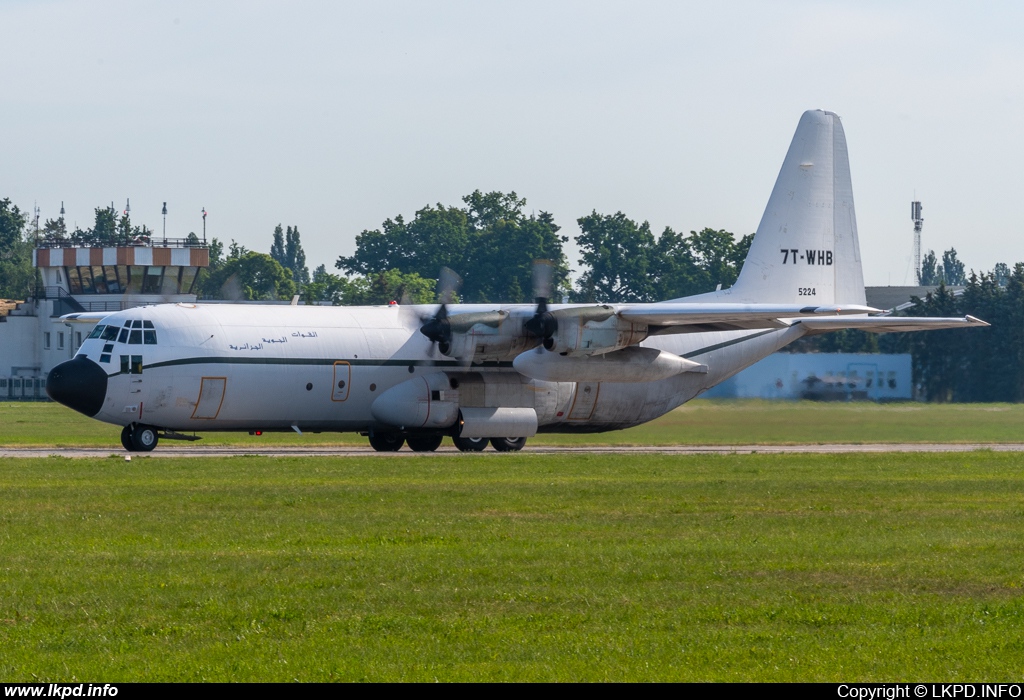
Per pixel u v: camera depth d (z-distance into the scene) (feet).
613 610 151.64
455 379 402.72
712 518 226.79
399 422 396.16
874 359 620.90
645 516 228.84
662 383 436.35
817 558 185.47
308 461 335.26
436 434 411.34
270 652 131.13
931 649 134.21
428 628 142.00
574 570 175.22
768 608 153.17
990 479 301.22
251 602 153.58
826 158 460.55
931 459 366.63
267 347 381.19
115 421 371.97
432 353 402.31
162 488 263.49
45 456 355.77
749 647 134.72
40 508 231.09
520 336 391.86
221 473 297.94
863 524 220.64
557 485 277.85
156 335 372.38
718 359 444.14
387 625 142.92
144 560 179.22
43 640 135.54
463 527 213.05
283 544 193.88
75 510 228.84
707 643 136.15
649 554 187.42
